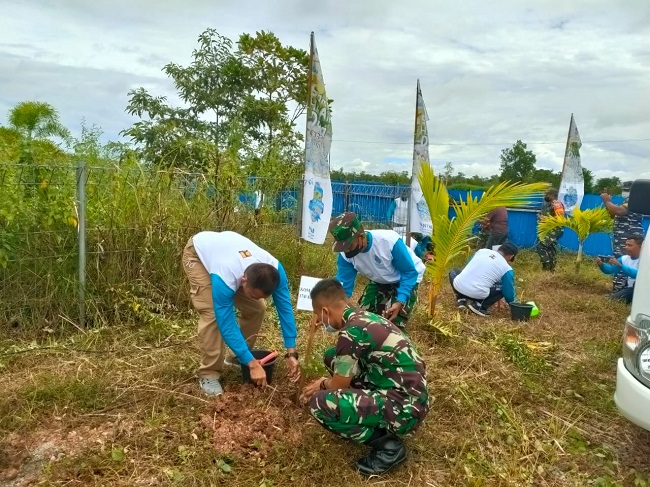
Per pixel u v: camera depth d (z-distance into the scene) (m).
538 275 9.26
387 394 2.98
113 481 2.80
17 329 4.68
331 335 5.17
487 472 3.12
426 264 5.55
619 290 7.51
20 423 3.24
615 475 3.18
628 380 2.96
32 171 4.78
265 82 11.52
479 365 4.54
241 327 4.10
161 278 5.49
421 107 8.46
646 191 3.17
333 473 2.97
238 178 6.49
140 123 10.25
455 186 17.53
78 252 4.95
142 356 4.35
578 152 12.19
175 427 3.29
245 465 3.00
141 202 5.51
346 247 4.09
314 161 6.77
